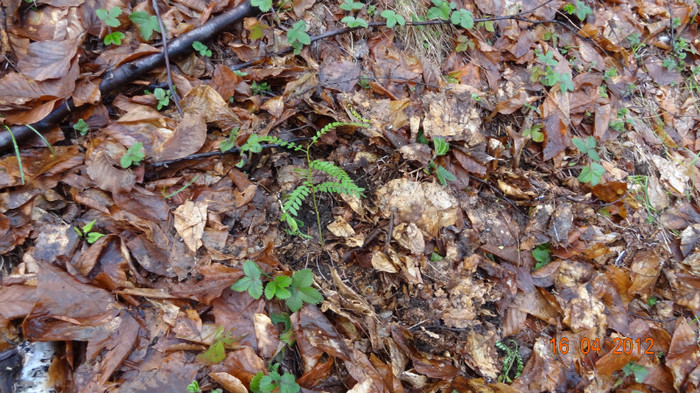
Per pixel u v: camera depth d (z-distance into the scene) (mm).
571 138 743
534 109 731
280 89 640
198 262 510
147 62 571
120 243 496
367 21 710
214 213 535
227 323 486
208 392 460
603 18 890
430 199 606
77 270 472
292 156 608
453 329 556
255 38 639
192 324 477
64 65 530
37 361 443
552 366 566
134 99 566
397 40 723
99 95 539
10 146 506
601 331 596
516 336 589
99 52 568
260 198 570
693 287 662
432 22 729
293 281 510
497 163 679
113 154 531
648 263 667
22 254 484
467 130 660
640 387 596
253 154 583
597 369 576
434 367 523
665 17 946
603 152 775
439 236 598
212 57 630
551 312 603
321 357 509
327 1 698
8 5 531
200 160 559
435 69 708
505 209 668
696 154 844
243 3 624
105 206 511
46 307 443
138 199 518
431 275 574
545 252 647
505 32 782
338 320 531
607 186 703
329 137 616
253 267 491
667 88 903
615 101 833
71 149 528
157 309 480
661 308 653
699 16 964
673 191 778
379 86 657
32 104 517
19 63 526
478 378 530
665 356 612
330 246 580
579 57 839
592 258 653
